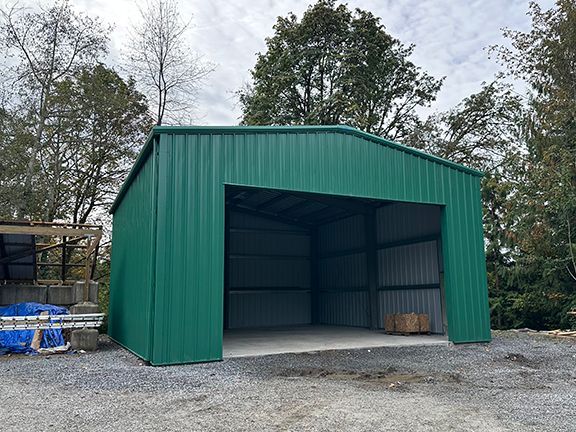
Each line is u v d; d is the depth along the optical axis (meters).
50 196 17.66
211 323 7.58
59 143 17.94
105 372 6.69
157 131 7.59
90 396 5.25
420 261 12.30
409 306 12.66
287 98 23.55
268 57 23.69
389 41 22.88
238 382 6.05
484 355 8.60
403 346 9.51
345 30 22.34
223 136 8.16
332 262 16.64
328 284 16.80
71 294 12.53
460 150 22.12
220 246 7.82
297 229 17.59
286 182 8.66
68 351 9.21
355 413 4.57
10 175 16.05
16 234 10.55
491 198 19.14
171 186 7.57
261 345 9.83
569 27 15.62
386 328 12.52
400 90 23.88
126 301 10.48
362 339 10.95
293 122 23.42
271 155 8.58
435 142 22.84
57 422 4.24
